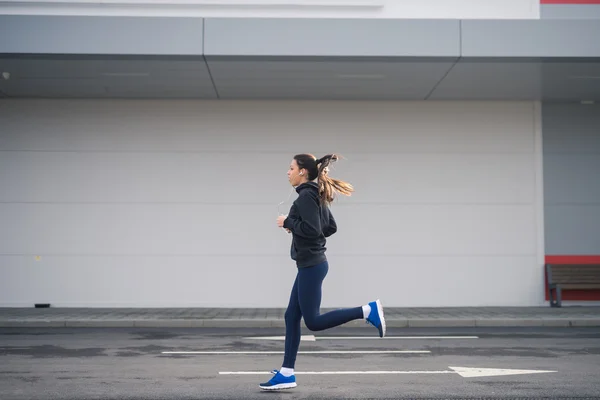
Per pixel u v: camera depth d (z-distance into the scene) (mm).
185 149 16078
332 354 9203
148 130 16094
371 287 16016
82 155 16000
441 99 16203
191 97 15977
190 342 10469
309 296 6457
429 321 13031
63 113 16031
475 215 16156
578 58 13164
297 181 6641
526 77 14367
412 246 16094
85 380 7207
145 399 6297
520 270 16109
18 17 12914
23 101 16000
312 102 16219
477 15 15062
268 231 16000
